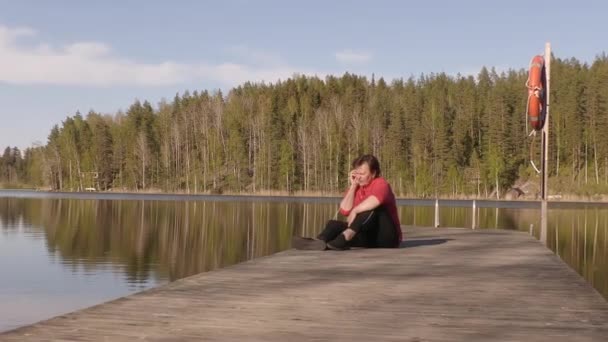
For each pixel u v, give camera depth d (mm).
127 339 4363
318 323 4938
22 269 20703
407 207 66562
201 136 112125
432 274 7547
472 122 101188
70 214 50562
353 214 10023
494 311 5426
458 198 93125
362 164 10172
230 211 56281
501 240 12859
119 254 25391
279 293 6156
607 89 89875
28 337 4367
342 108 106875
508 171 92062
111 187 116688
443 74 130125
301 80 127938
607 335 4625
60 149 123188
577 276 7449
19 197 90812
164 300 5738
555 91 104312
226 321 4961
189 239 31672
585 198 86312
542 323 4988
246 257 25000
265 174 104125
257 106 114625
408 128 100625
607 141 89000
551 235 34844
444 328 4812
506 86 110250
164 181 111938
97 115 131000
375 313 5312
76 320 4910
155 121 119688
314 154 102000
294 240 9906
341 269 7910
